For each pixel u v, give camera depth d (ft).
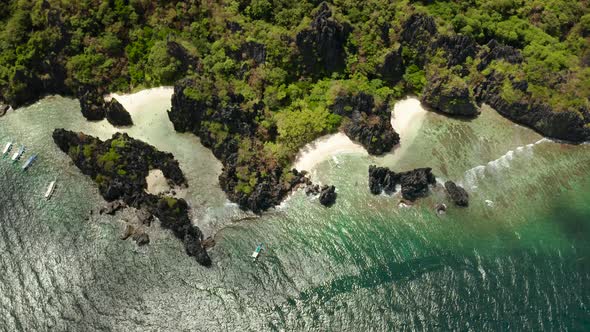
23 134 295.48
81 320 215.31
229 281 227.20
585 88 297.12
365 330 209.15
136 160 264.72
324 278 227.61
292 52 298.15
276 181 262.88
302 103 291.79
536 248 238.68
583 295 220.43
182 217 244.22
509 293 220.64
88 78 309.63
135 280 228.63
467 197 260.01
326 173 271.08
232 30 310.24
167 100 307.78
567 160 284.61
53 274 231.30
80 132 281.13
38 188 267.59
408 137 291.17
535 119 294.87
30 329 212.43
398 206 256.73
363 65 305.94
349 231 246.47
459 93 294.05
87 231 247.91
